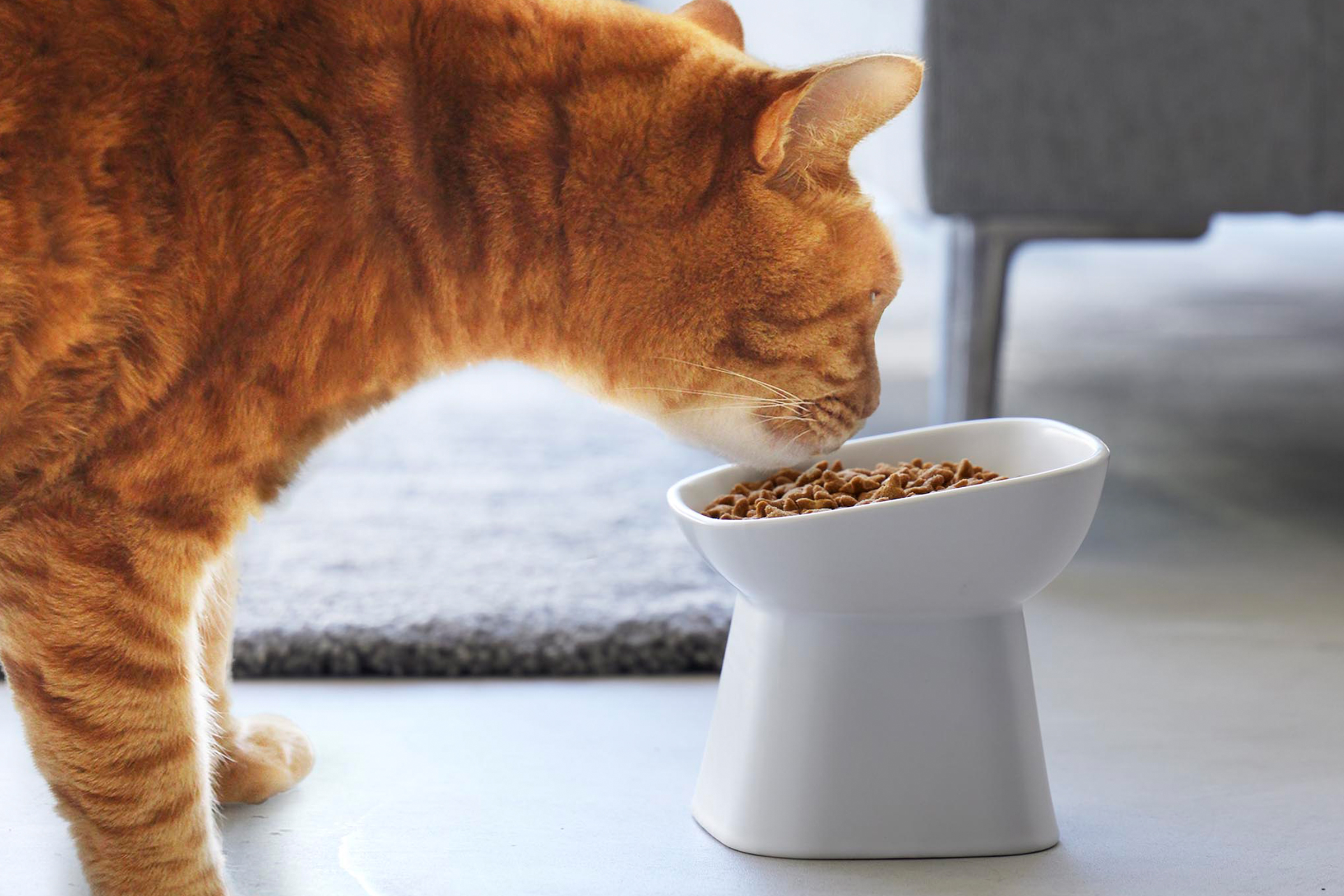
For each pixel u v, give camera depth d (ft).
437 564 4.11
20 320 2.70
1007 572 2.86
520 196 2.89
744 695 2.97
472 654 3.65
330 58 2.79
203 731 2.85
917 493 2.92
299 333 2.77
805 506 2.94
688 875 2.89
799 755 2.92
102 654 2.75
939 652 2.90
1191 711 3.40
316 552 4.20
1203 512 4.66
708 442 3.14
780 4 6.27
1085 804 3.08
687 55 2.97
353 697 3.55
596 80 2.92
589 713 3.46
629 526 4.42
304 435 2.85
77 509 2.73
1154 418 6.08
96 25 2.72
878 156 5.15
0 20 2.69
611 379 3.02
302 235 2.76
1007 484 2.81
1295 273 11.28
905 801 2.91
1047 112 4.38
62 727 2.76
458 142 2.88
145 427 2.73
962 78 4.36
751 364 3.02
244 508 2.82
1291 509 4.68
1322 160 4.42
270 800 3.13
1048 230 4.49
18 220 2.68
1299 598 3.99
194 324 2.73
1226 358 7.54
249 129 2.74
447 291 2.89
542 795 3.14
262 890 2.86
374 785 3.18
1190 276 11.26
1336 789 3.10
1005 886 2.85
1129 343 8.08
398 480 5.01
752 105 2.93
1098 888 2.84
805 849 2.92
